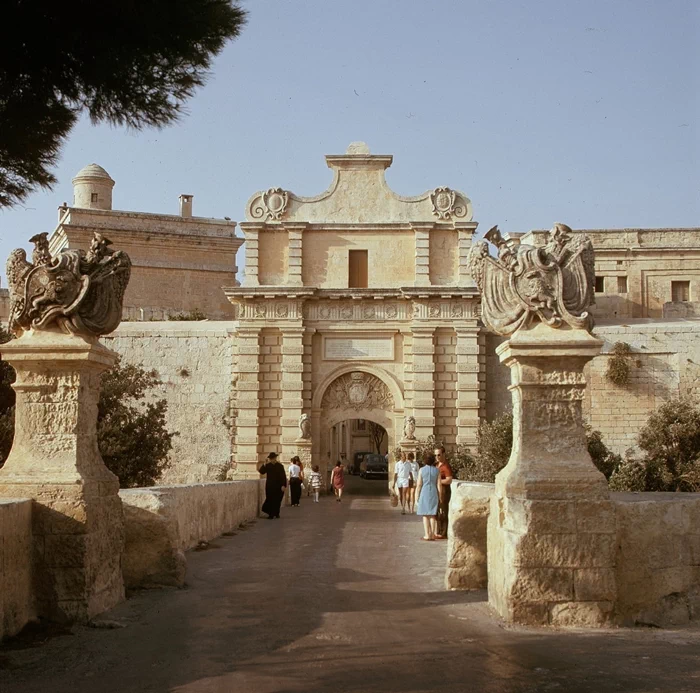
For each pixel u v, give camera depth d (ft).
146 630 30.99
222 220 211.61
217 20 34.32
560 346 32.81
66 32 31.30
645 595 32.22
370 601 36.99
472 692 23.21
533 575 31.48
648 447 87.30
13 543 29.94
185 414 144.05
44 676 25.29
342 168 139.23
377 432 232.73
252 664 26.27
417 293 133.69
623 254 172.35
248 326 135.95
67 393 33.24
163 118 35.76
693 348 136.05
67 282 33.58
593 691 23.21
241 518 80.53
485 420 137.08
